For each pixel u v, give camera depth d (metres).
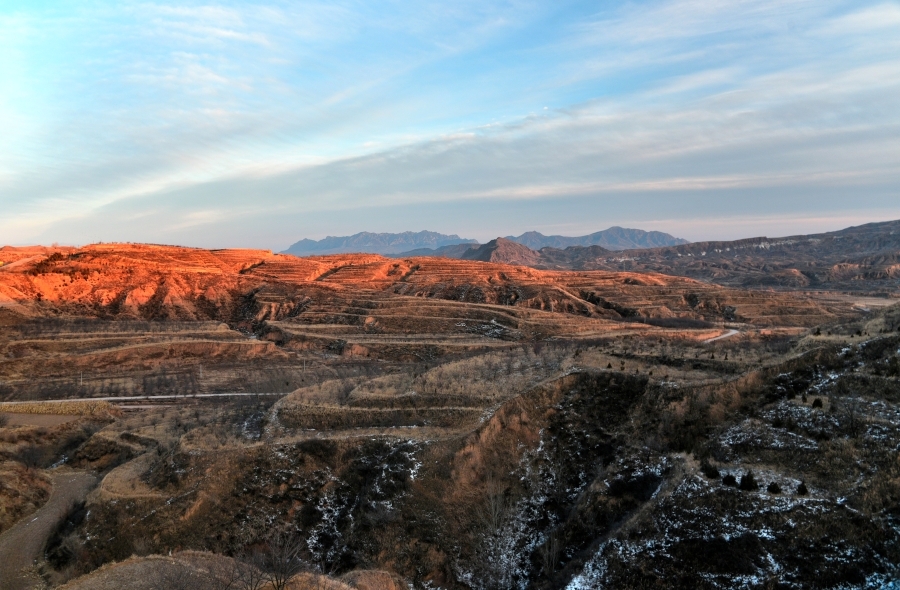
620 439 59.94
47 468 78.19
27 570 51.91
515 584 48.62
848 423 49.84
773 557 39.72
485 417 66.94
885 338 60.94
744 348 83.44
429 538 52.88
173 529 55.28
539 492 57.12
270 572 43.59
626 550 43.94
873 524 39.38
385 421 70.88
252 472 62.28
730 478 46.62
